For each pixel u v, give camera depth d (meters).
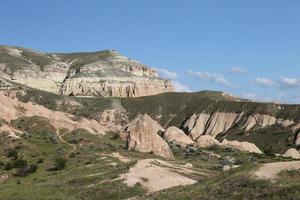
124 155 97.44
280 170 42.72
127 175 61.91
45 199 58.75
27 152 101.81
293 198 36.75
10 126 120.38
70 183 64.50
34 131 122.31
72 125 133.50
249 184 41.06
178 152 124.75
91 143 115.50
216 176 47.69
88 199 56.94
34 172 86.56
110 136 139.38
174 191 48.47
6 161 94.12
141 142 111.62
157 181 59.81
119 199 55.88
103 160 86.69
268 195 38.47
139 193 56.62
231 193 40.91
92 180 63.19
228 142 151.50
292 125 197.88
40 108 142.00
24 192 64.12
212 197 41.56
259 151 148.75
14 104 134.38
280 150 180.50
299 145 178.88
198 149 133.75
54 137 116.31
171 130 159.38
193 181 61.22
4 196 63.09
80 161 89.94
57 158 91.88
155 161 75.19
